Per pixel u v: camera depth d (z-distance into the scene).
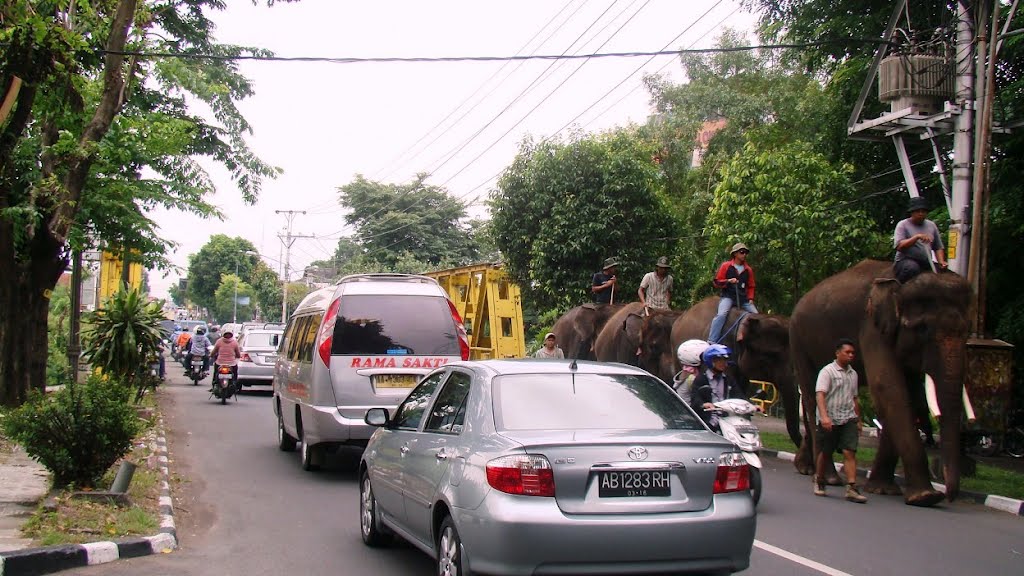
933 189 16.81
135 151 17.73
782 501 10.20
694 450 5.44
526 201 21.16
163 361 26.84
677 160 27.19
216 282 92.31
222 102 21.59
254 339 26.89
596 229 19.89
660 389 6.38
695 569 5.28
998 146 14.52
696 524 5.24
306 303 13.52
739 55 28.28
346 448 14.53
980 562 7.43
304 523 8.88
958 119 12.62
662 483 5.32
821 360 11.77
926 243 10.57
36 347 16.22
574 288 20.31
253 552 7.64
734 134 26.89
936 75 13.09
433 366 11.43
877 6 16.75
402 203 49.31
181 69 17.45
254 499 10.13
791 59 19.83
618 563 5.13
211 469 12.24
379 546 7.83
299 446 14.12
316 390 11.16
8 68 11.84
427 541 6.21
